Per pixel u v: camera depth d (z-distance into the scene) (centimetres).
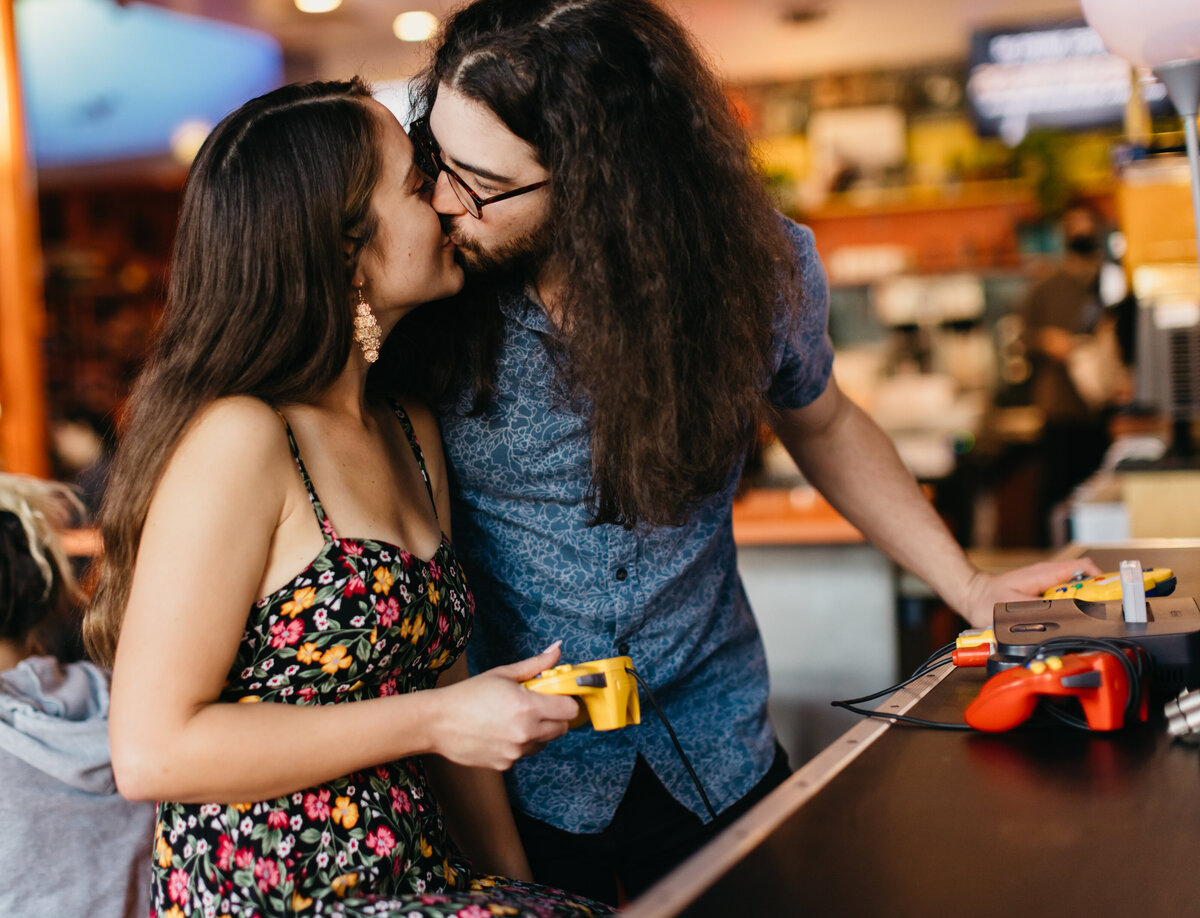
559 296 133
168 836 112
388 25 543
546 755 150
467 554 151
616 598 144
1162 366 343
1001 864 75
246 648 111
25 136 431
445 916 106
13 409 422
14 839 145
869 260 705
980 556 317
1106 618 117
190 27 606
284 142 114
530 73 120
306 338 115
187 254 116
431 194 126
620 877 155
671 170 125
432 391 141
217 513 105
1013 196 707
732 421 132
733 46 668
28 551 165
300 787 106
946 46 679
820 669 325
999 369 684
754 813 85
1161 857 75
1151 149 240
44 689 157
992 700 100
